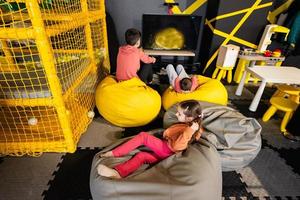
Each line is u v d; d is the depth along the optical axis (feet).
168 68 8.39
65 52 7.09
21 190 4.46
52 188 4.52
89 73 7.23
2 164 5.12
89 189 4.52
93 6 8.55
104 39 9.27
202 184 3.67
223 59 10.06
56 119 6.09
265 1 10.03
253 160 5.51
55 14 5.41
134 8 11.29
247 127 4.97
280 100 6.95
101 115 6.95
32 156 5.40
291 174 5.14
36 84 5.16
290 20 10.02
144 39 11.07
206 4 11.31
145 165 4.55
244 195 4.52
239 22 10.37
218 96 6.82
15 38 3.95
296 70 8.21
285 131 6.68
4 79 5.41
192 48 11.46
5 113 6.25
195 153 4.26
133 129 6.56
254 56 9.75
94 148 5.72
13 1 4.86
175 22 10.77
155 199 3.47
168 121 5.63
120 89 6.15
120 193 3.60
